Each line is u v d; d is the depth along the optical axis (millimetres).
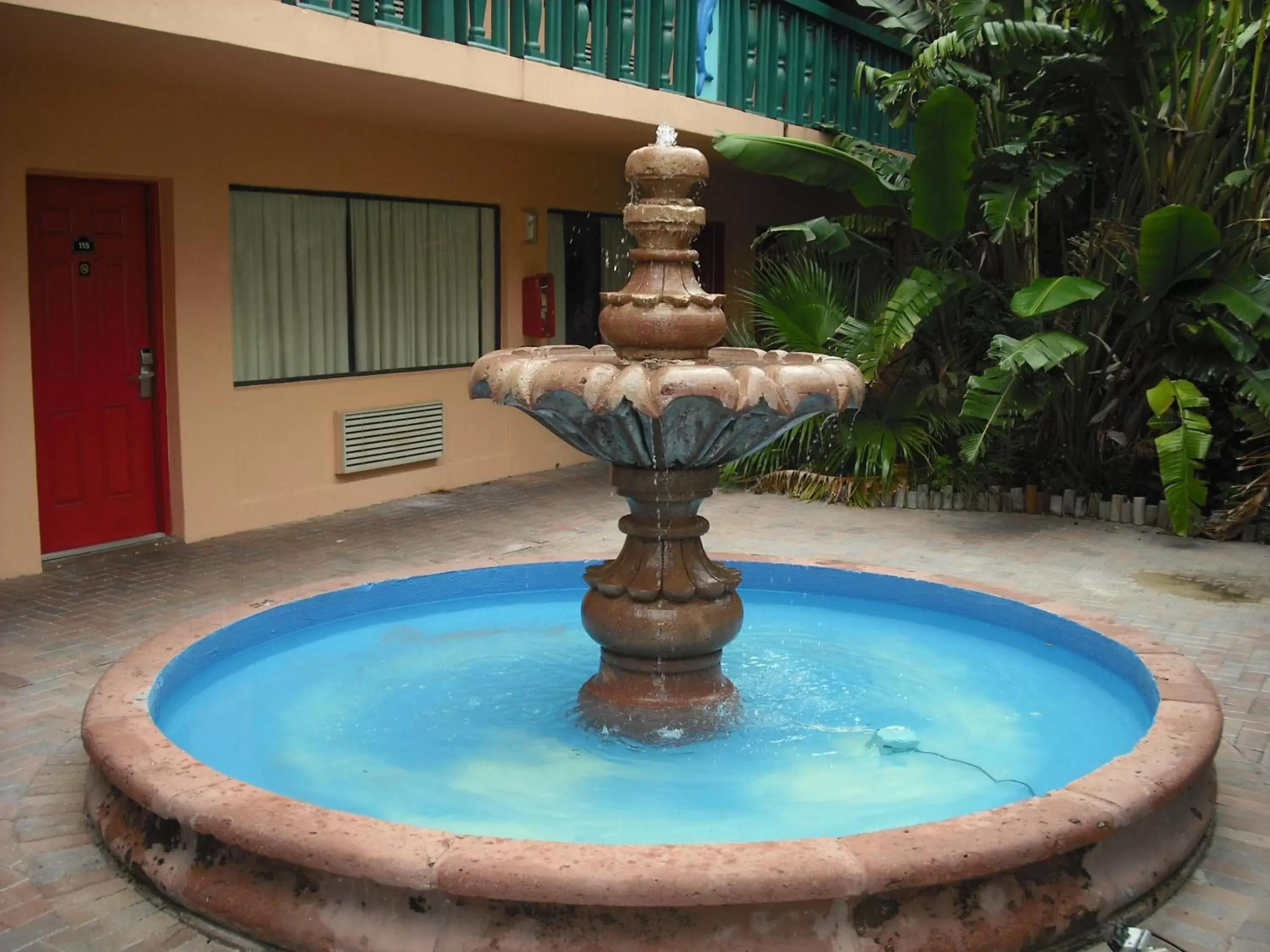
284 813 3186
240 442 8742
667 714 4645
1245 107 9469
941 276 9617
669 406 4023
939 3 10938
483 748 4477
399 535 8695
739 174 13445
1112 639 5203
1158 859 3420
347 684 5223
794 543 8617
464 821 3834
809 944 2879
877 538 8812
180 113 8047
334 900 3045
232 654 5410
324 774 4230
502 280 11125
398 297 10102
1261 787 4281
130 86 7578
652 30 9727
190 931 3211
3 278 7070
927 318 10227
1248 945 3189
